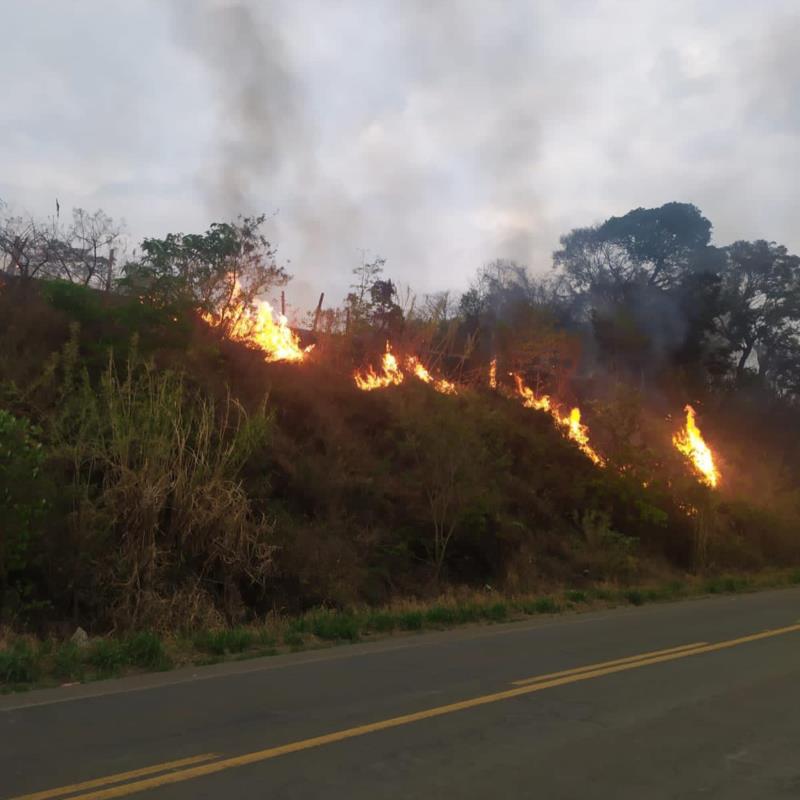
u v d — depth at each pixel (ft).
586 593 62.49
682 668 33.24
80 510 41.50
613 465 86.12
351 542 56.13
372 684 29.99
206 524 44.19
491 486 67.21
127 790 18.16
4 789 18.19
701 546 86.17
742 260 197.26
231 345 69.36
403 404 68.95
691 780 19.33
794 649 38.32
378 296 96.99
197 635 39.04
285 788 18.37
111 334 57.82
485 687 29.37
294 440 63.05
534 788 18.60
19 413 46.83
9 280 66.49
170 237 70.85
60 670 31.58
